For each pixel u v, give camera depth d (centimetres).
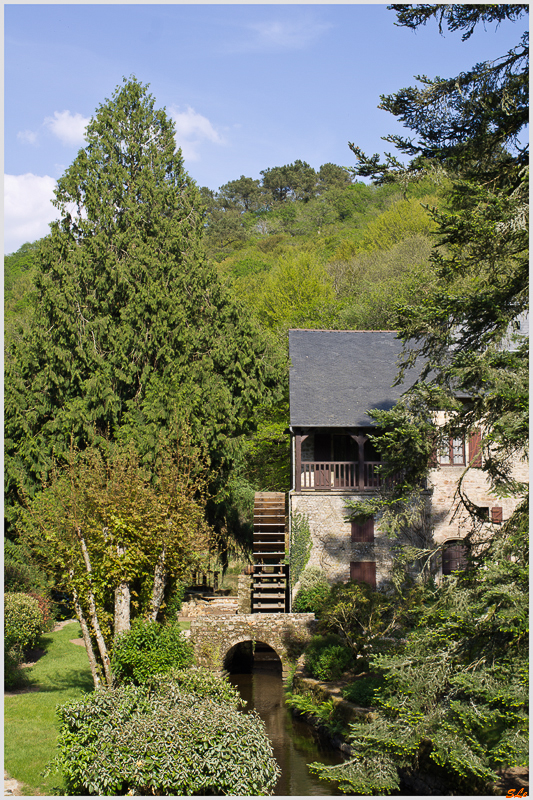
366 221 7550
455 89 1364
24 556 2214
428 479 2297
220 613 2414
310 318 4269
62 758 1047
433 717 1046
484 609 1102
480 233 1186
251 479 3600
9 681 1603
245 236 8644
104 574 1311
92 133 2722
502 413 1194
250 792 1050
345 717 1538
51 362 2389
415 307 1300
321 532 2239
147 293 2472
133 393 2522
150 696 1170
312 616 2052
